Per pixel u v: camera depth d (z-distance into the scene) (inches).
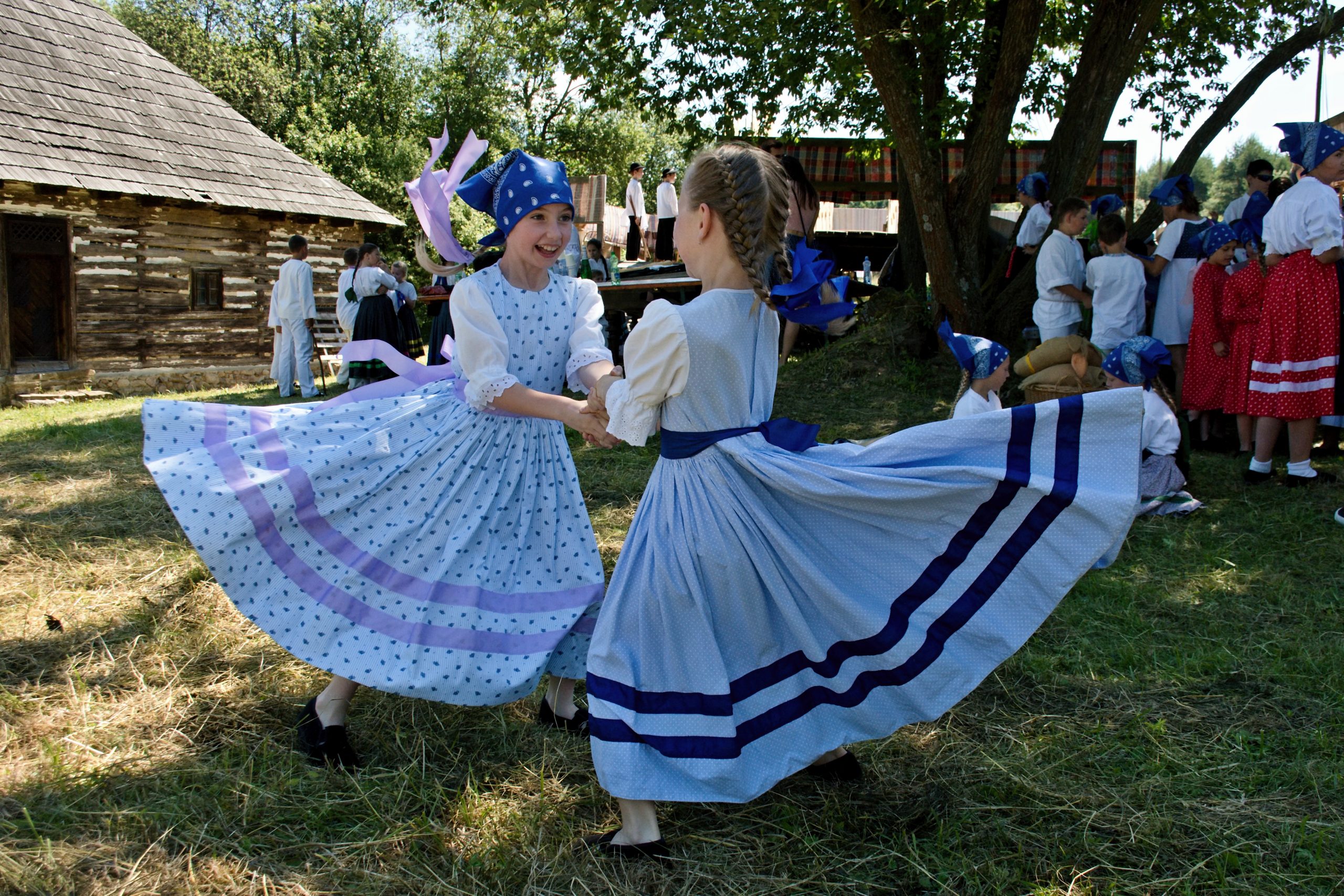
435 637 96.6
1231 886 83.7
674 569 86.4
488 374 97.3
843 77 365.1
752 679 87.9
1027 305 347.9
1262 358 211.2
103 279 488.1
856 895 82.9
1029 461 84.4
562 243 104.3
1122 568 165.2
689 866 86.0
